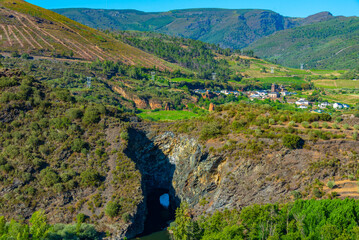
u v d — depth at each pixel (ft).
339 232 189.06
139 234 267.18
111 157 303.89
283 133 282.56
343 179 253.24
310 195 247.09
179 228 233.76
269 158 270.67
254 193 262.88
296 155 268.62
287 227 209.05
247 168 272.31
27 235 203.21
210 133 305.12
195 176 295.69
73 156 297.53
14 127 303.89
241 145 283.18
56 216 254.68
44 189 269.44
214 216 243.40
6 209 253.65
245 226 221.05
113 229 250.16
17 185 266.98
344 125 293.02
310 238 192.95
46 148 295.07
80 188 274.98
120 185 282.15
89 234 236.43
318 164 259.39
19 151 285.43
